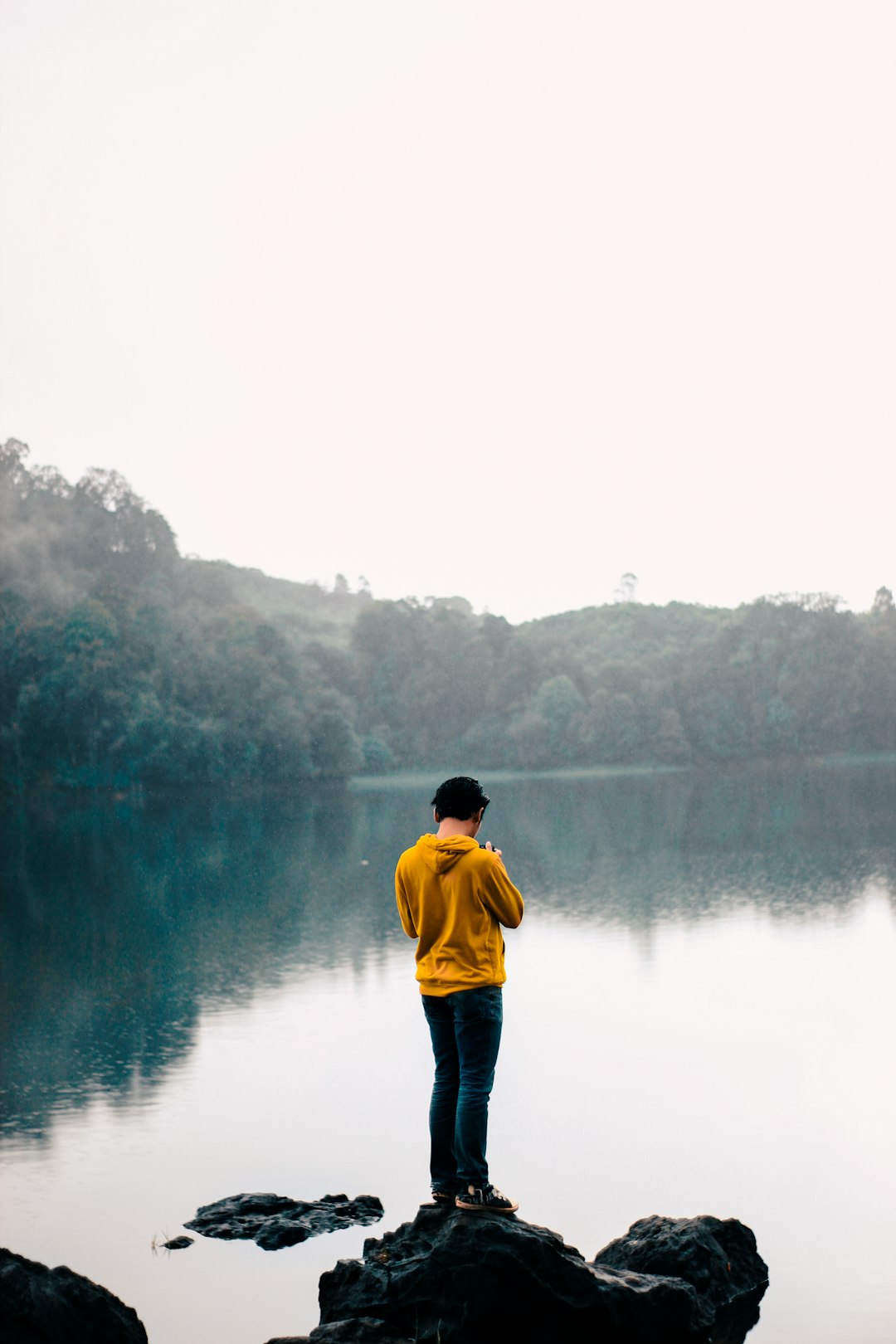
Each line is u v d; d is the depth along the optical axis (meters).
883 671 181.88
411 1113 11.87
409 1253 6.04
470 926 5.65
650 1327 5.91
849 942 22.73
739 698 177.12
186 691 134.12
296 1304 6.77
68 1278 5.82
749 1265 6.92
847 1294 6.68
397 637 183.25
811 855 43.34
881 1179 9.11
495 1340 5.65
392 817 89.56
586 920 27.39
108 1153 10.64
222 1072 14.12
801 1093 11.91
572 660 187.88
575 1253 6.00
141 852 58.88
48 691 122.56
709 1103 11.67
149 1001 19.69
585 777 150.00
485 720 176.50
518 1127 10.96
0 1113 12.37
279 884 40.94
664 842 52.94
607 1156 9.98
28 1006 19.62
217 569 194.62
